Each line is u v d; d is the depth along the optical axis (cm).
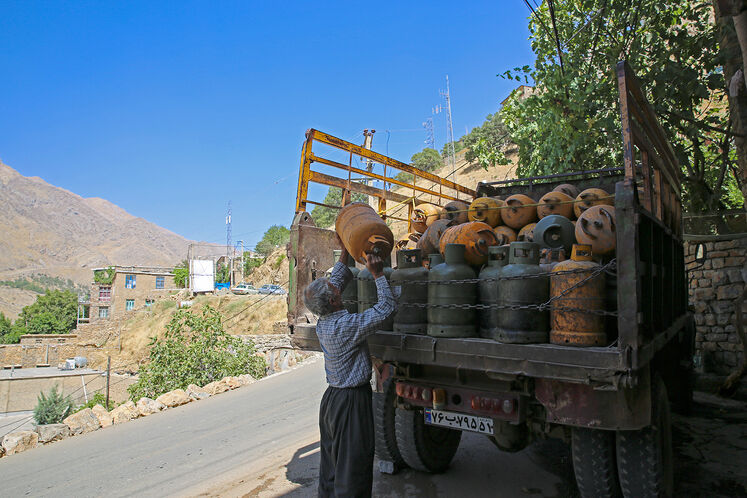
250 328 3334
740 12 380
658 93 775
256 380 1155
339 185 484
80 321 5625
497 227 465
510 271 301
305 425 666
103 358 4028
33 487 487
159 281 5456
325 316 328
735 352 811
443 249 372
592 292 282
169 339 1359
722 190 941
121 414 811
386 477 445
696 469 452
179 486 462
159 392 1232
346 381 319
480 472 454
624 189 267
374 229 346
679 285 517
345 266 387
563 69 808
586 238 336
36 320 6259
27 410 2873
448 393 352
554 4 898
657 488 297
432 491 412
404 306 346
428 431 434
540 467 465
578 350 268
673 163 493
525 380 302
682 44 797
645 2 822
